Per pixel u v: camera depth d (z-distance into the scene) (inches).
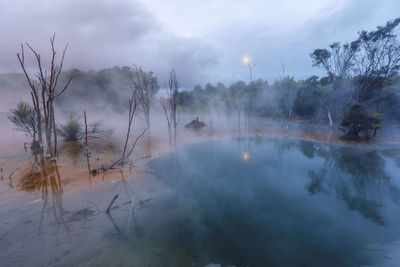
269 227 129.5
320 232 124.2
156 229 125.4
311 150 334.0
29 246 102.6
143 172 222.1
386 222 134.3
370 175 221.0
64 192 166.2
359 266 94.8
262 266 95.8
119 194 168.7
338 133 475.8
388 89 485.4
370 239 116.3
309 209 153.3
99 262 95.3
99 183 187.8
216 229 126.9
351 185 198.1
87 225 123.8
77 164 236.5
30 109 300.7
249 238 118.5
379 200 166.9
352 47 494.3
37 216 130.4
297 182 206.1
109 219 131.9
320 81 788.6
